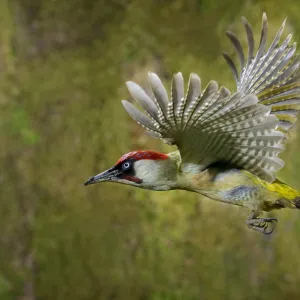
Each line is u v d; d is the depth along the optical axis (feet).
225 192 23.61
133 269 48.16
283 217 47.09
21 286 47.85
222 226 47.98
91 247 48.42
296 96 24.50
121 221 48.65
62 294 47.96
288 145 45.60
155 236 48.34
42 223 48.55
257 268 47.29
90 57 50.21
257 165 22.20
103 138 49.01
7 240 48.26
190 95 19.85
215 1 50.21
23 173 48.83
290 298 46.68
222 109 20.47
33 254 48.37
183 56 49.52
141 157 24.03
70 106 49.49
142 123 21.22
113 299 48.03
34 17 50.52
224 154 22.62
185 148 22.58
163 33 50.11
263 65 24.94
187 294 47.47
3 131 48.85
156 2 50.98
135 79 49.44
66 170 48.91
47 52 50.24
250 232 47.70
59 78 49.73
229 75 48.47
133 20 50.47
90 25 50.67
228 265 47.55
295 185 44.98
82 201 48.75
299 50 47.16
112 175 24.22
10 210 48.44
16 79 49.62
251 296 47.06
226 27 49.49
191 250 48.03
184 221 48.19
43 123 49.39
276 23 48.26
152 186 24.02
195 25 50.08
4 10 50.19
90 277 48.08
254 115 20.83
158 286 47.78
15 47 50.03
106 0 50.80
